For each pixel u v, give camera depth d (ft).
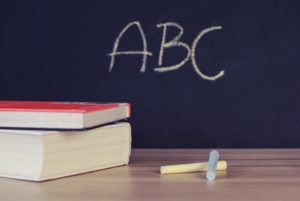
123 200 2.37
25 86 3.55
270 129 3.45
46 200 2.37
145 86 3.49
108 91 3.51
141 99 3.50
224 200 2.36
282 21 3.41
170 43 3.47
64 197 2.41
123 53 3.50
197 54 3.45
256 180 2.66
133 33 3.49
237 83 3.44
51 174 2.65
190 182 2.63
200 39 3.45
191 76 3.46
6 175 2.67
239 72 3.44
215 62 3.45
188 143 3.49
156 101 3.49
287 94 3.43
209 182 2.63
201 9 3.44
